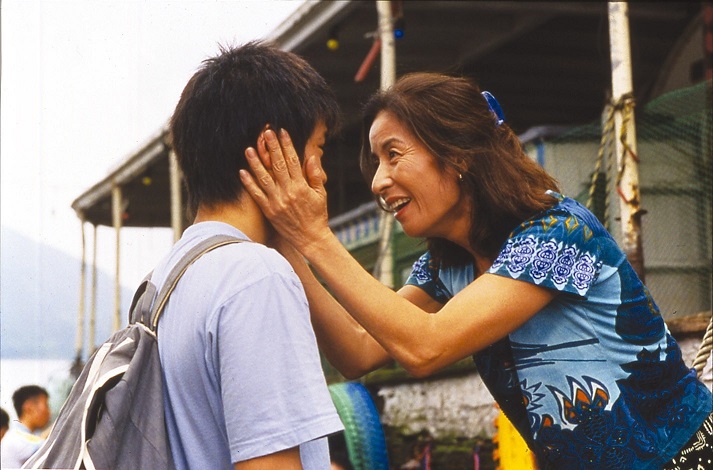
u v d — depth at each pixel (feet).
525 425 7.88
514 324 7.17
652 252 21.54
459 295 7.18
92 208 56.95
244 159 6.57
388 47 27.14
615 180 19.49
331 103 6.86
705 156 20.47
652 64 37.40
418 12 32.19
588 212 7.50
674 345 7.62
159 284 6.33
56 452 5.81
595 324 7.31
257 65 6.63
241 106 6.53
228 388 5.77
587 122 42.96
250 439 5.70
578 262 7.22
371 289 6.92
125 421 5.86
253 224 6.69
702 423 7.47
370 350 8.34
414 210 7.74
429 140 7.55
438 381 24.79
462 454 23.31
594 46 37.96
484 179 7.46
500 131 7.79
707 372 12.68
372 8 31.81
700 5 33.81
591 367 7.30
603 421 7.26
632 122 18.95
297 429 5.74
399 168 7.65
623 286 7.36
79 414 5.89
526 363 7.47
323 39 33.73
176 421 5.97
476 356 7.85
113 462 5.74
